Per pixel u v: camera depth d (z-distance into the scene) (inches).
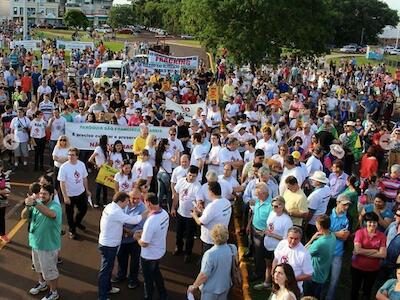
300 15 1163.9
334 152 491.5
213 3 1143.6
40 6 5634.8
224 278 275.9
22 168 627.2
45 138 616.1
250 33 1142.3
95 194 546.3
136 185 354.6
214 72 1366.9
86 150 619.2
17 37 2549.2
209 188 339.0
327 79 1317.7
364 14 4532.5
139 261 352.5
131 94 755.4
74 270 379.2
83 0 6146.7
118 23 4626.0
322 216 301.1
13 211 490.3
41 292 344.8
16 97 813.2
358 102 986.7
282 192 382.6
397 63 2645.2
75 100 732.7
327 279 318.3
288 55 1702.8
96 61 1387.8
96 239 436.8
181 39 3592.5
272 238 328.5
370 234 316.2
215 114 690.2
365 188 428.8
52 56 1448.1
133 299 339.3
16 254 400.2
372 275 318.3
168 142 494.0
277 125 616.1
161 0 4217.5
